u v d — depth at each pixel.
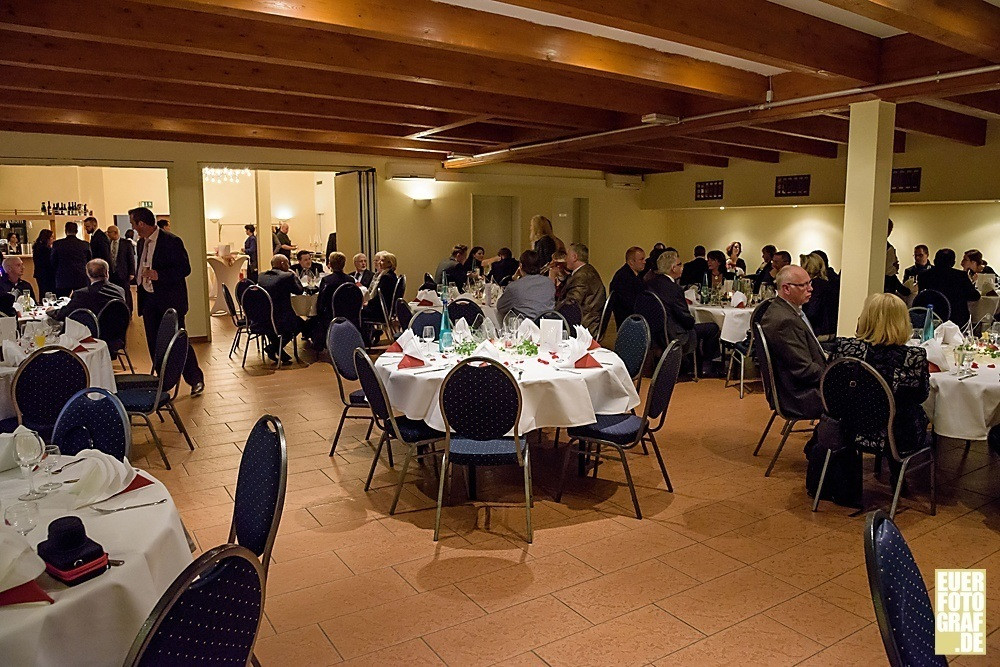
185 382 6.96
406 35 4.16
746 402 6.23
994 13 4.32
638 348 4.79
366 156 10.73
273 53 4.68
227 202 15.39
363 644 2.65
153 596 1.85
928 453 3.79
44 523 2.04
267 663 2.53
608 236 13.16
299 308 8.42
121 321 6.54
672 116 6.90
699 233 12.99
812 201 10.79
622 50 5.22
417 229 11.37
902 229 10.14
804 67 4.93
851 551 3.39
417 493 4.13
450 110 6.66
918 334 5.43
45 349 3.81
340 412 5.93
